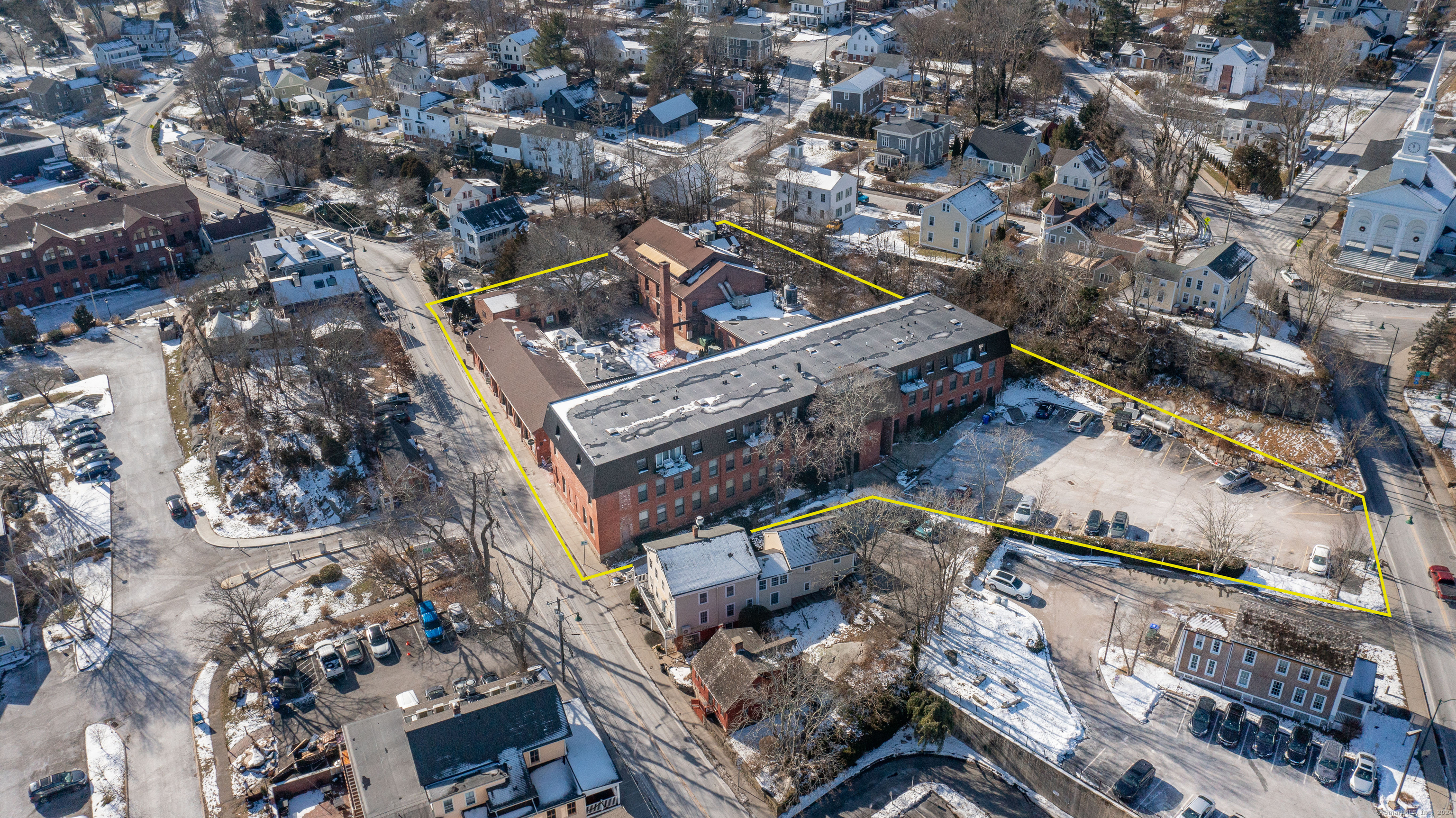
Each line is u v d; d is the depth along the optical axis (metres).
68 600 98.25
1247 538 96.38
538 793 74.06
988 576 96.62
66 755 82.44
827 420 102.88
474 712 75.38
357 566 101.50
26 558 102.88
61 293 158.00
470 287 153.25
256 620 90.12
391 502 108.25
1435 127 177.50
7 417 125.81
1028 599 93.62
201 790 78.94
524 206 176.50
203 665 90.62
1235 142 178.00
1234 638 81.12
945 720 81.75
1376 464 107.88
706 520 104.50
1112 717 82.00
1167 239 147.50
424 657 90.38
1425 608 90.50
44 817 77.25
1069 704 83.12
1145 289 130.88
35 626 95.88
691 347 134.50
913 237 154.62
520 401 117.56
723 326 132.38
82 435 121.19
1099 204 157.62
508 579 98.81
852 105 198.12
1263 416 115.88
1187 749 79.06
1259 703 82.38
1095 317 130.38
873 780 80.38
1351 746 78.38
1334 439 110.62
